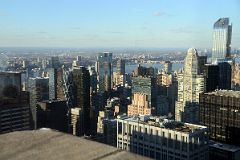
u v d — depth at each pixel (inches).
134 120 4018.2
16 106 4655.5
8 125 4613.7
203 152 3622.0
